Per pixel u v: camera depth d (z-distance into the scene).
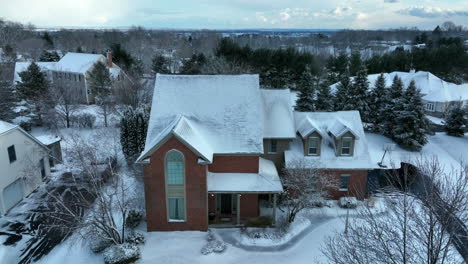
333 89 61.50
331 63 79.38
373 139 46.72
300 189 27.47
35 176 31.78
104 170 31.05
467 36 195.38
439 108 61.78
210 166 27.33
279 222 26.94
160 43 142.62
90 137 44.03
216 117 27.98
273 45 167.75
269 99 32.72
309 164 28.81
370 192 31.42
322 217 28.11
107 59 68.06
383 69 81.50
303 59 73.19
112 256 21.75
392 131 45.84
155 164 24.50
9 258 22.77
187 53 103.69
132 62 79.00
